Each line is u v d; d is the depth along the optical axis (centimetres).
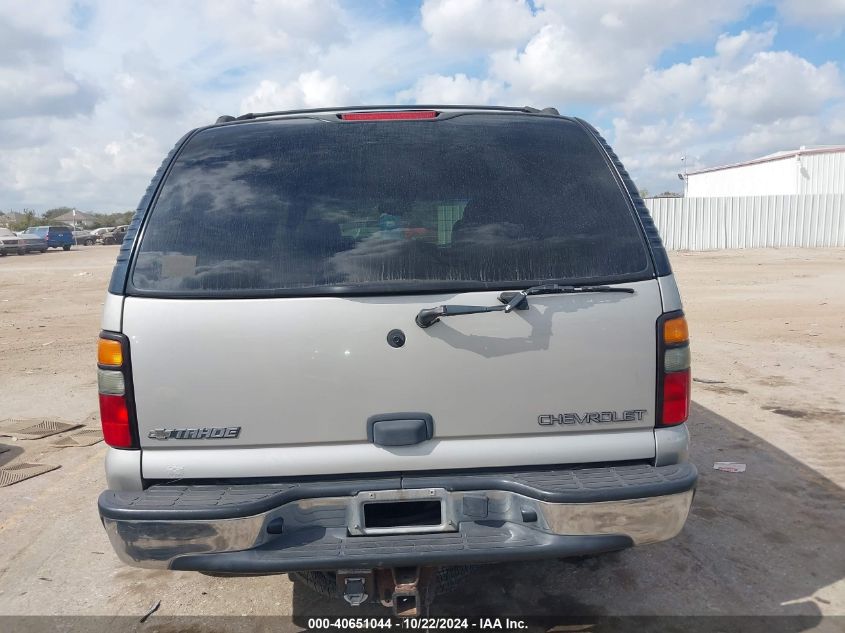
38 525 409
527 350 243
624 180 269
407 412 243
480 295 243
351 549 233
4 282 2053
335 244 249
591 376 246
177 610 319
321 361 240
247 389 240
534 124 287
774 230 2780
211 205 256
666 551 361
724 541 371
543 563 351
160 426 241
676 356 251
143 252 248
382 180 261
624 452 249
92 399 696
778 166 3641
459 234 252
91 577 350
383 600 245
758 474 460
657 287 250
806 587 326
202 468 242
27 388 741
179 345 238
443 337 241
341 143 272
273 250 248
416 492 240
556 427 247
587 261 251
